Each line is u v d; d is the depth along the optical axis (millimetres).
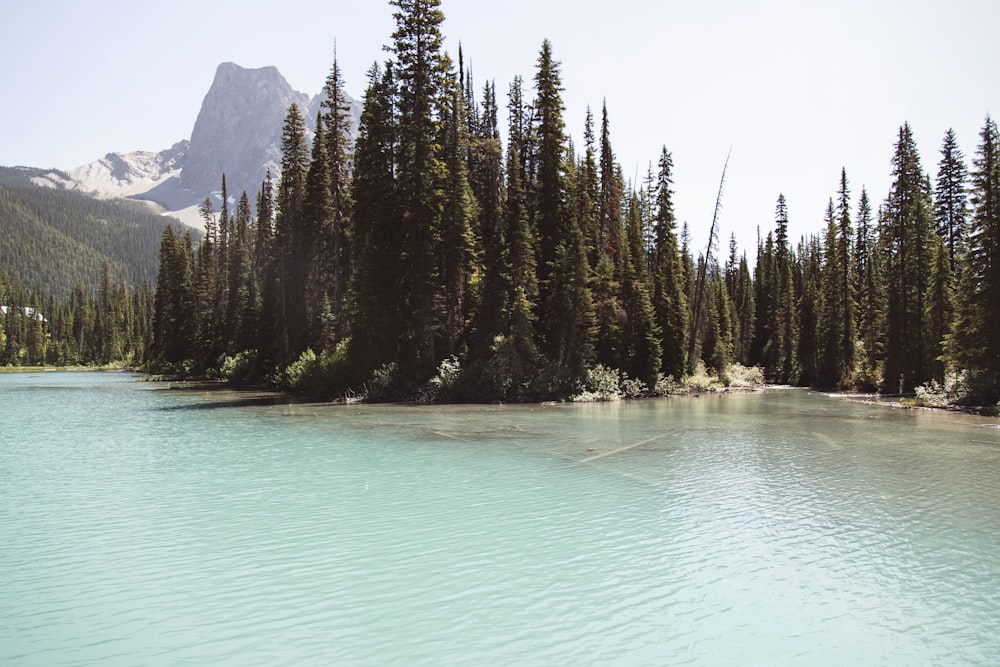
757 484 16750
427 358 44656
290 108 60000
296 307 56438
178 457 21031
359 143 47750
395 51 45938
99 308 162000
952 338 42812
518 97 59812
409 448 22656
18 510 14352
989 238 40969
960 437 25672
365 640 8039
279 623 8539
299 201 57344
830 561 10930
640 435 26000
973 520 13344
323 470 18688
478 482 17000
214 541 12031
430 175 45250
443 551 11414
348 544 11820
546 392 43969
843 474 18031
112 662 7547
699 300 64188
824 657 7648
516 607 9031
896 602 9258
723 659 7582
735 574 10312
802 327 72438
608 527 12852
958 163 54562
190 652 7766
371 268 44594
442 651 7754
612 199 60188
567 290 46781
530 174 54656
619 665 7406
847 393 56750
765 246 92375
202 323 79625
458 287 46406
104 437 26047
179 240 98125
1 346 141000
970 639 8117
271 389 56062
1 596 9531
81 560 11047
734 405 42312
